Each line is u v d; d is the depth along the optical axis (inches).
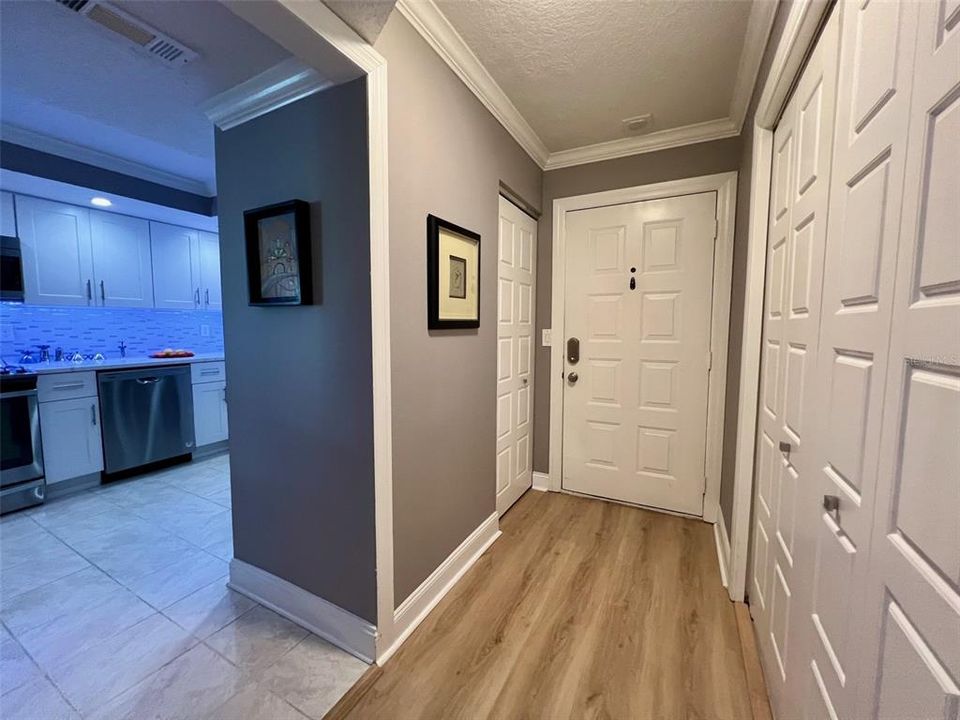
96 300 123.6
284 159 58.7
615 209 103.6
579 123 90.9
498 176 84.1
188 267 148.0
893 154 26.0
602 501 109.2
